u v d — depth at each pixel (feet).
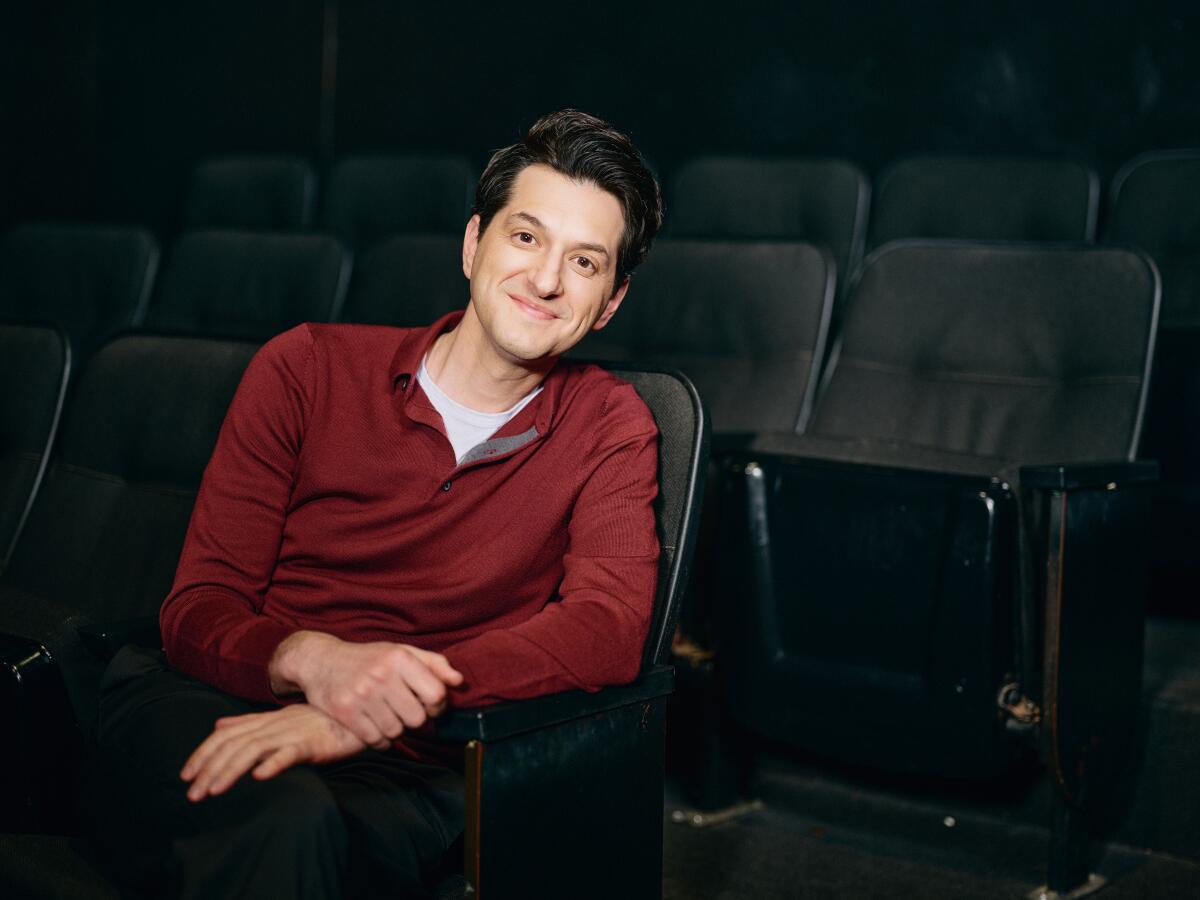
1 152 14.99
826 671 5.98
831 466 5.97
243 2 15.08
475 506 4.27
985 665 5.58
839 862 6.37
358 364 4.46
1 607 4.32
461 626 4.29
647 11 12.81
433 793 3.96
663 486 4.38
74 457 5.56
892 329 7.41
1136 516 6.09
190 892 3.36
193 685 4.07
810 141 12.12
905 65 11.61
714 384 7.67
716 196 9.80
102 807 3.77
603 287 4.26
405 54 14.20
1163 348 8.54
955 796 6.81
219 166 12.05
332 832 3.36
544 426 4.28
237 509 4.33
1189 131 10.40
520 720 3.56
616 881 3.93
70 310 10.24
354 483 4.33
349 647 3.71
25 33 15.06
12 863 3.91
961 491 5.57
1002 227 9.18
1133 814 6.49
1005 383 7.02
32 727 4.05
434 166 11.13
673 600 4.26
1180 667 7.02
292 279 8.90
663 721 4.08
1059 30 10.90
